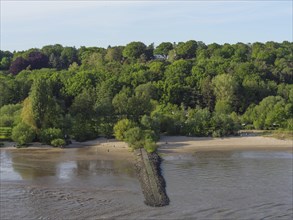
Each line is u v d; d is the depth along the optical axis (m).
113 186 70.50
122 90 154.25
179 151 105.81
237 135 128.88
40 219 54.34
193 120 129.62
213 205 60.47
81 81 159.62
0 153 102.31
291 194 66.12
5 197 63.97
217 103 153.50
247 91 162.62
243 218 55.19
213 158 96.50
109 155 99.38
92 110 124.81
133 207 59.16
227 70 184.38
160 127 125.94
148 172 78.62
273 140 120.88
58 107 120.19
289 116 140.00
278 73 189.25
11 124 125.88
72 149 107.81
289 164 89.38
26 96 157.62
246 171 82.44
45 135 112.06
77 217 55.00
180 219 54.50
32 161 92.25
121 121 117.00
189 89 164.25
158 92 161.38
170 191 67.94
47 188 69.19
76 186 70.50
